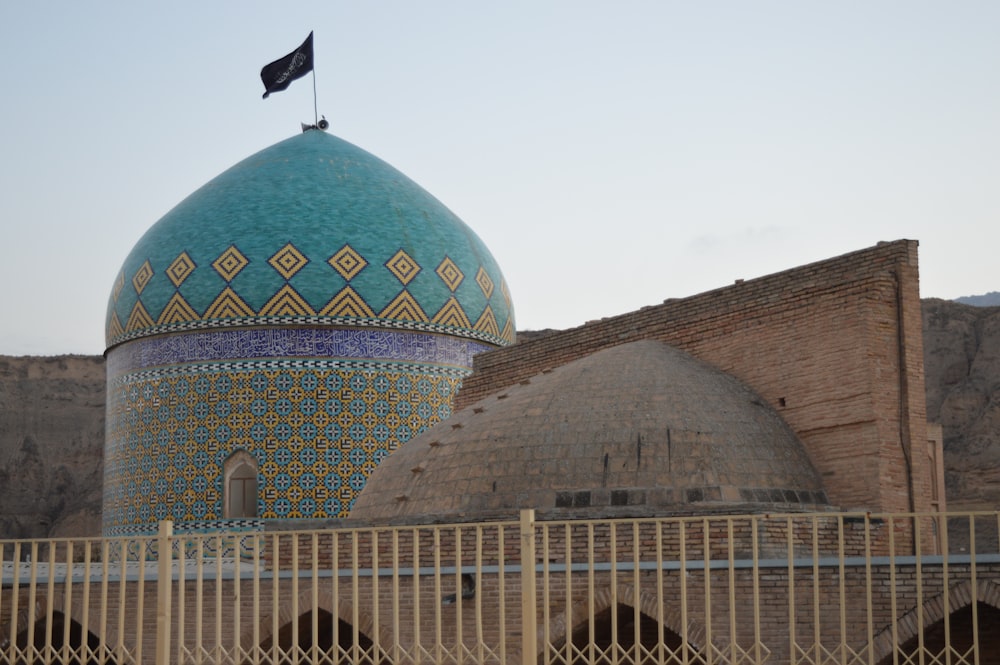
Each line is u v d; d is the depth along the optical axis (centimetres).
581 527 1486
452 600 1392
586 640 1425
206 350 2361
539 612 1373
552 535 1494
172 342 2386
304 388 2333
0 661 1469
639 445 1538
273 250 2361
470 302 2477
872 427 1522
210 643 1446
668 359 1712
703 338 1764
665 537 1462
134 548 2041
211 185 2508
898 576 1277
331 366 2344
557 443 1571
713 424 1566
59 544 4091
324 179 2470
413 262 2417
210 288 2356
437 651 1054
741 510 1458
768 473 1535
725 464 1523
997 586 1243
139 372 2416
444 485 1614
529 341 2061
